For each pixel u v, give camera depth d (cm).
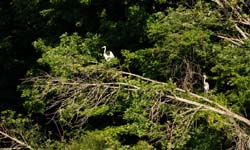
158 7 3553
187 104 2911
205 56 3020
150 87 2841
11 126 3206
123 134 3306
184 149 3000
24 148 3186
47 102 3184
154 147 3089
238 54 2939
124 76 3316
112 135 3186
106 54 3250
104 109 3081
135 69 3400
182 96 2928
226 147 3014
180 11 3131
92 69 2958
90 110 2917
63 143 3086
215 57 3050
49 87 3033
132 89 2894
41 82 3125
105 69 2981
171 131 2792
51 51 3159
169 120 2919
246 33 3244
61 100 3008
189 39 2953
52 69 3106
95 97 2919
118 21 3509
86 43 3384
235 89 3047
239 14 3244
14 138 3128
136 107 2869
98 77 2964
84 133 3256
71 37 3294
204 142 2989
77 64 2992
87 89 2947
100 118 3506
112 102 2992
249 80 2905
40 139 3184
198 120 3025
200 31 2989
